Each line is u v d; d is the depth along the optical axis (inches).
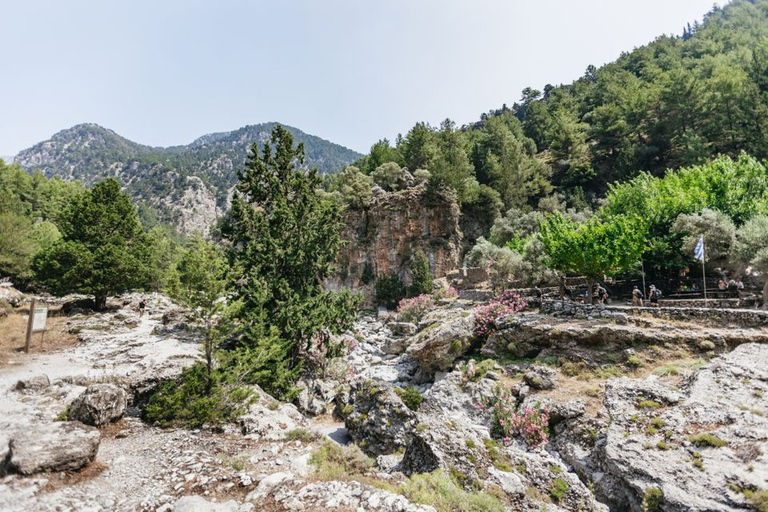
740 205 1212.5
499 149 2970.0
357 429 587.8
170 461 389.4
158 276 2165.4
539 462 419.5
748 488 333.1
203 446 438.9
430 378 1011.3
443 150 2854.3
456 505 316.8
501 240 2082.9
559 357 807.1
